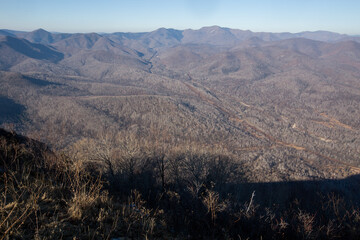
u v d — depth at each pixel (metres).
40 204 5.45
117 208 6.57
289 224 9.20
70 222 5.09
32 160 8.43
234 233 7.87
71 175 7.64
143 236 5.52
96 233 4.93
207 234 7.17
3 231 4.23
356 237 8.25
